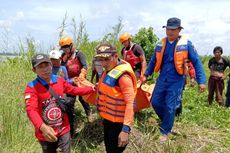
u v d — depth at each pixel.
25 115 5.92
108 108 4.25
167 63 5.43
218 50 8.94
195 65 5.32
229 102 9.18
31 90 3.84
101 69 5.71
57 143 4.12
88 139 5.80
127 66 4.11
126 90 4.02
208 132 6.12
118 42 9.79
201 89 5.27
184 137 5.81
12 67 8.30
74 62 5.86
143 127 5.86
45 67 3.82
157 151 5.30
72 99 5.31
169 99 5.44
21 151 4.98
